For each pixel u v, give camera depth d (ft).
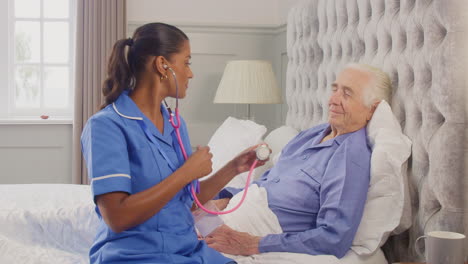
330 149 7.29
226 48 14.58
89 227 7.11
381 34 7.58
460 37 6.04
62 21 14.65
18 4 14.46
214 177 5.93
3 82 14.40
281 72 14.23
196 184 5.62
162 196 4.79
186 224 5.29
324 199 6.84
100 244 5.05
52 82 14.73
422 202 6.56
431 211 6.46
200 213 5.99
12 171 13.98
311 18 10.36
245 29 14.58
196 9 14.46
